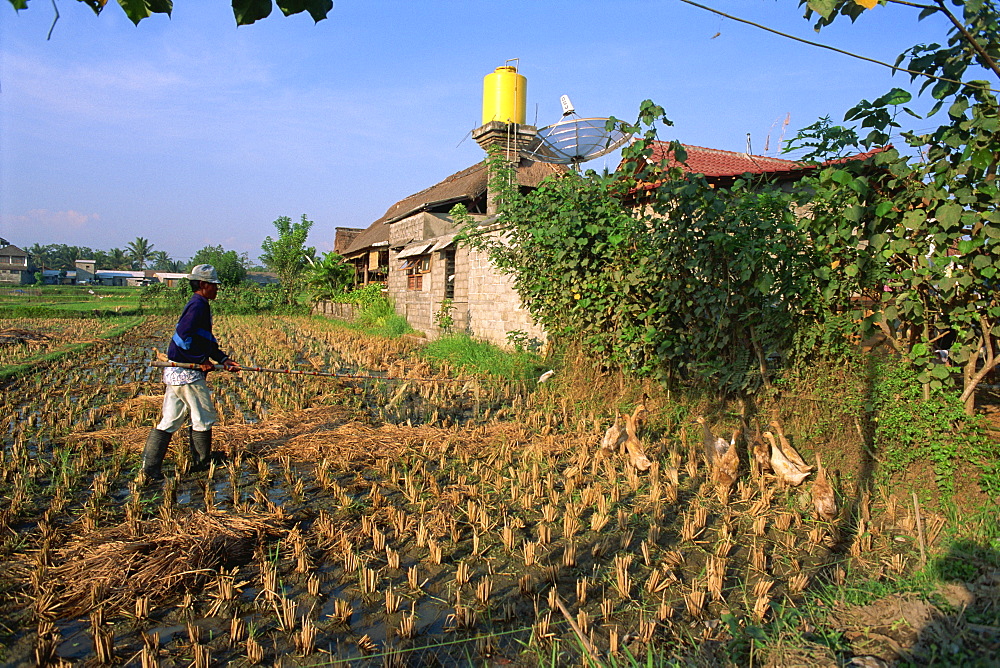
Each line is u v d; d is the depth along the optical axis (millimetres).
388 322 21906
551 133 16484
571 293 9500
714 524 5598
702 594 4188
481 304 15023
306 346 19016
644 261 8336
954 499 5625
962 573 4504
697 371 7930
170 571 4441
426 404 10438
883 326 6328
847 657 3619
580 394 9930
